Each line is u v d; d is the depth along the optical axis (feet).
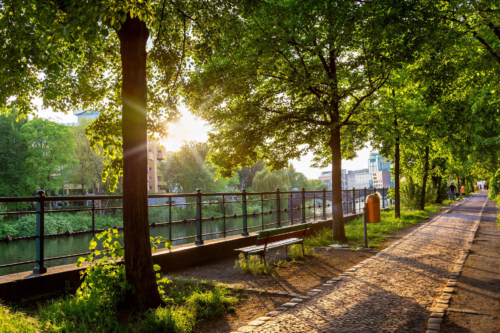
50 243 67.26
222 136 41.04
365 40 31.81
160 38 23.24
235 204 166.81
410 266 25.16
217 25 23.50
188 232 79.15
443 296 17.58
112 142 22.13
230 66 29.09
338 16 24.31
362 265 25.71
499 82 28.19
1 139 153.28
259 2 22.31
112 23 12.82
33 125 157.38
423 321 14.37
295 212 107.76
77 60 23.88
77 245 65.21
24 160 157.28
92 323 14.02
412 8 21.80
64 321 13.58
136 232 15.53
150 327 13.23
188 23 23.68
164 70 24.14
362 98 37.76
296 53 36.09
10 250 64.44
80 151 169.68
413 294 18.28
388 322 14.26
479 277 21.59
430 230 46.62
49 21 15.43
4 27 17.04
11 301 16.57
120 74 23.98
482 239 38.04
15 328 11.85
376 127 37.24
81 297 15.52
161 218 140.26
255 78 37.14
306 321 14.44
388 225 51.62
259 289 19.75
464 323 14.01
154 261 24.45
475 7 22.13
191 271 25.30
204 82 29.76
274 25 28.25
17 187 150.10
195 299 16.79
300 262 27.81
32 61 18.15
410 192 86.99
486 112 31.40
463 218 62.69
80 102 24.12
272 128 37.96
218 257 30.22
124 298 15.44
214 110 39.06
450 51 26.73
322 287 19.98
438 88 28.14
